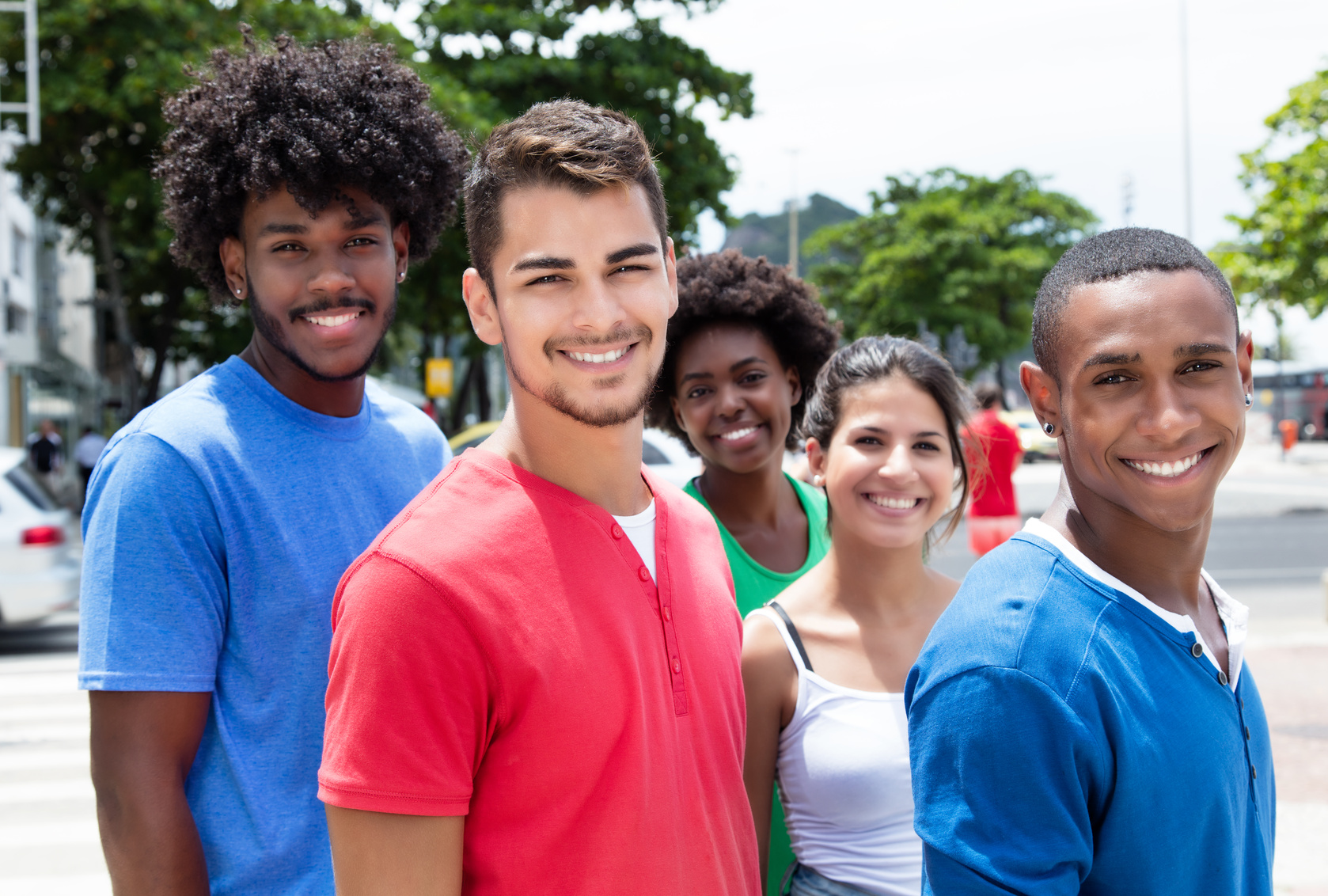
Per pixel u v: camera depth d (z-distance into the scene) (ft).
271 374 5.99
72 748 17.47
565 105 4.61
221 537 5.14
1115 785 3.95
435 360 49.70
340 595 4.12
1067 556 4.24
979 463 7.30
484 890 4.01
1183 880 4.01
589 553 4.28
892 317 116.16
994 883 3.89
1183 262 4.17
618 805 4.05
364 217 6.03
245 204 6.09
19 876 12.63
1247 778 4.31
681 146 48.32
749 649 6.50
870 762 6.03
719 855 4.49
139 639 4.80
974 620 4.20
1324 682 17.98
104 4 40.83
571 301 4.28
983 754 4.01
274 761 5.14
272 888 5.03
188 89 6.70
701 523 5.27
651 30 49.47
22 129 42.91
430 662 3.85
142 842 4.72
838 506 6.70
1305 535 42.86
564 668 4.00
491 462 4.39
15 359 56.29
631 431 4.58
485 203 4.43
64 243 94.22
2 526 22.53
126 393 51.01
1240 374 4.28
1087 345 4.19
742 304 8.25
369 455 6.06
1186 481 4.11
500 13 47.93
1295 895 10.15
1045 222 123.95
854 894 5.96
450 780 3.84
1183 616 4.26
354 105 6.28
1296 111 41.04
